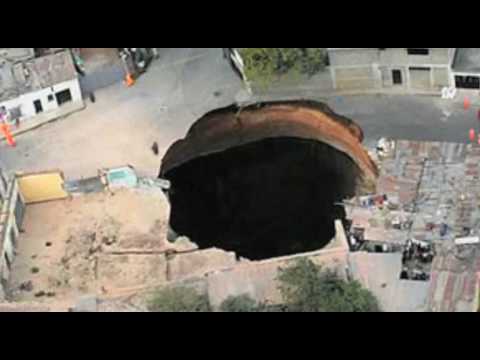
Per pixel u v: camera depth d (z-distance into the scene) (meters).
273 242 87.81
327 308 77.00
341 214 88.44
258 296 79.38
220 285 80.88
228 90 96.25
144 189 91.25
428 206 85.00
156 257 86.62
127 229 89.00
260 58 92.69
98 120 96.38
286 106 93.94
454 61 91.00
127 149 94.00
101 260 87.06
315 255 82.06
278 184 92.00
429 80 91.94
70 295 84.81
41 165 93.69
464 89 91.75
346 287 78.50
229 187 92.38
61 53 97.62
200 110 95.50
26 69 96.56
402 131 90.25
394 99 92.62
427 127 90.19
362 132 90.69
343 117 92.12
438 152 88.06
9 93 95.50
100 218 89.94
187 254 86.50
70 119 96.81
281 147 94.75
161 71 99.06
